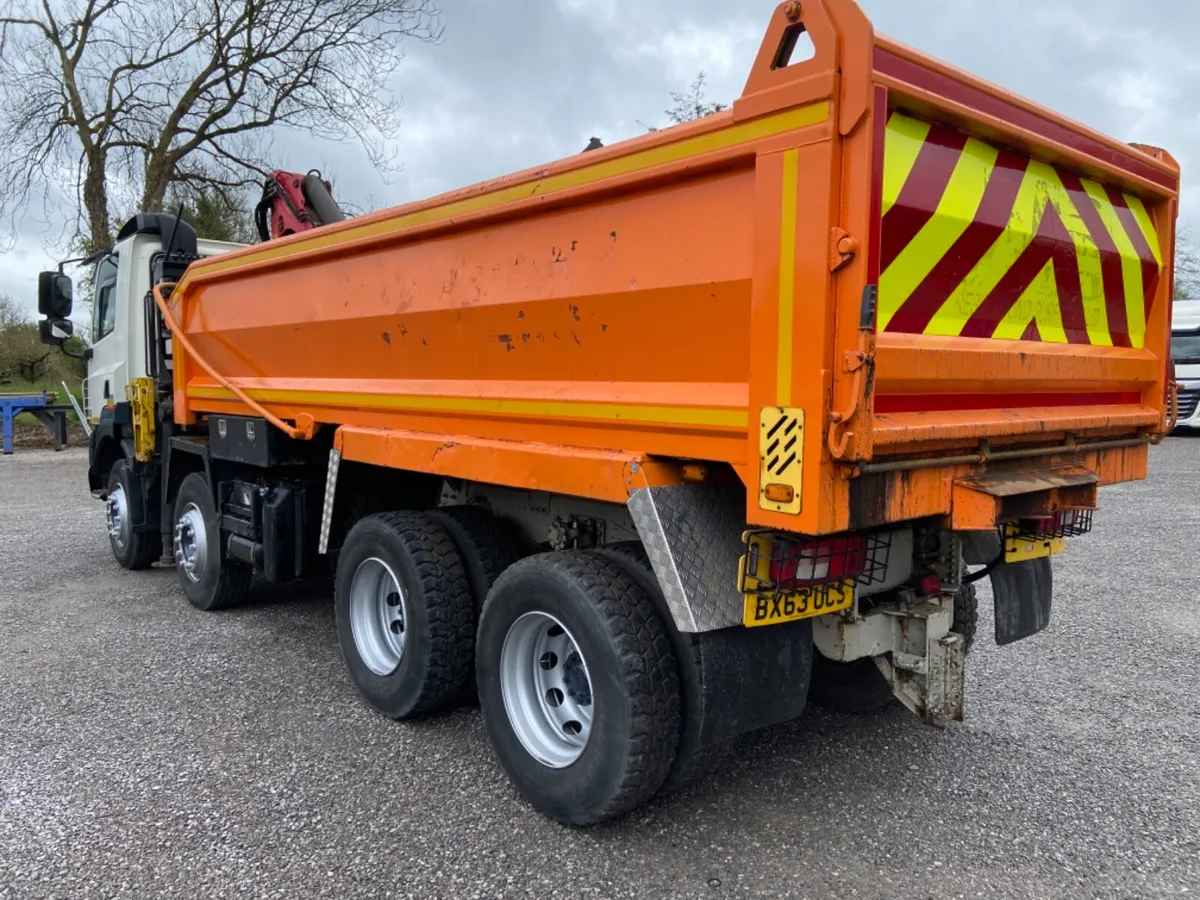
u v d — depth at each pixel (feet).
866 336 6.88
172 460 20.35
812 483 7.09
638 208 8.80
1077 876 8.77
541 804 9.78
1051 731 12.30
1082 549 24.54
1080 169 9.93
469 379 11.51
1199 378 57.67
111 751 11.74
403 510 12.99
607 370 9.47
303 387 14.89
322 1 56.80
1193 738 12.05
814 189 7.02
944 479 8.32
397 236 12.00
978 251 8.61
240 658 15.61
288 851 9.27
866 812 10.04
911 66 7.37
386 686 12.57
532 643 10.33
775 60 7.36
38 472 46.26
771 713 9.25
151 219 20.43
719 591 8.43
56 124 57.93
